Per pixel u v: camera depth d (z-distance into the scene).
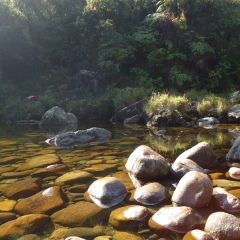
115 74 14.43
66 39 15.96
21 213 3.30
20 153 6.14
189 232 2.73
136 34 15.18
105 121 12.06
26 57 14.85
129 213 3.14
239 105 10.77
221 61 14.81
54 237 2.82
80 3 17.06
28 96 13.87
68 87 14.59
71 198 3.69
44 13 16.25
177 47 14.68
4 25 14.29
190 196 3.36
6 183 4.24
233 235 2.63
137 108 11.84
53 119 11.50
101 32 15.11
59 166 5.00
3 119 12.53
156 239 2.74
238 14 16.03
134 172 4.46
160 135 8.27
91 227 2.99
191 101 11.87
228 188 3.83
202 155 4.87
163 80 14.46
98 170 4.77
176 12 15.31
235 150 5.29
